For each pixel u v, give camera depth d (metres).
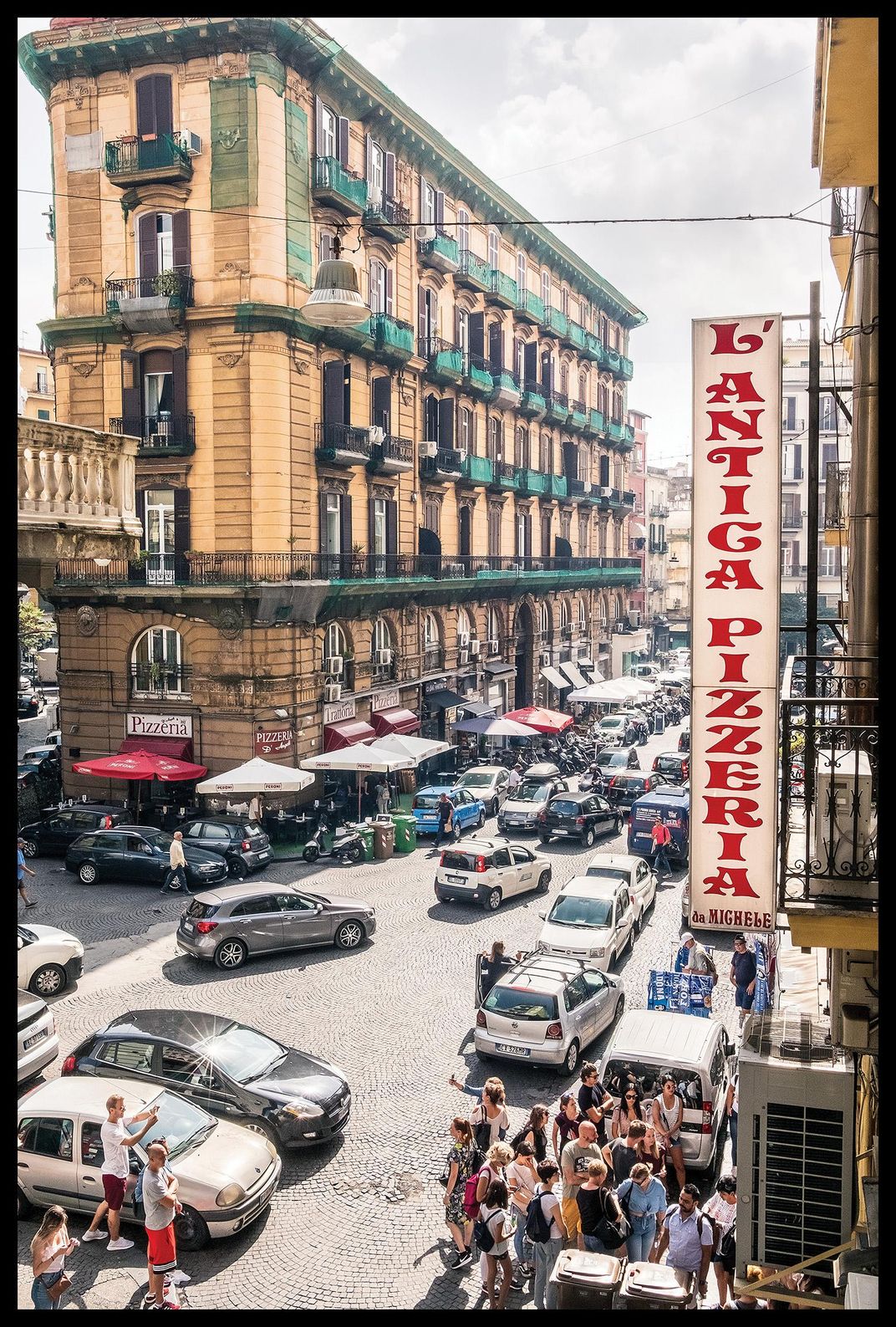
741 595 6.40
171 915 20.86
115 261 28.66
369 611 33.28
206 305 27.52
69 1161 10.41
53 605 29.84
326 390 30.08
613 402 64.56
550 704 53.34
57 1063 13.72
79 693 29.84
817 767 6.02
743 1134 7.41
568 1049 13.75
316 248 29.47
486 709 39.62
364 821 28.52
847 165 5.95
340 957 18.53
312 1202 10.91
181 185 27.53
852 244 8.17
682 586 83.88
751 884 6.35
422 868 25.05
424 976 17.53
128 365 28.64
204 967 17.86
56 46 27.92
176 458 28.33
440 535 39.69
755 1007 13.80
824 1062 7.37
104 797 29.66
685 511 86.75
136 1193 10.11
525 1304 9.31
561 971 14.61
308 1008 16.02
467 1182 9.47
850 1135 7.20
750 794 6.37
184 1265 9.76
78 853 23.33
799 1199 7.29
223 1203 9.90
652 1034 12.19
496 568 45.06
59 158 29.08
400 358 34.03
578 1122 10.80
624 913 18.62
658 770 35.69
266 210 27.12
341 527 31.66
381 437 32.03
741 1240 7.39
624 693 43.50
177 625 28.36
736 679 6.40
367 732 31.62
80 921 20.44
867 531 6.54
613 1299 7.79
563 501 53.97
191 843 23.92
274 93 27.09
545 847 27.34
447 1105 13.05
